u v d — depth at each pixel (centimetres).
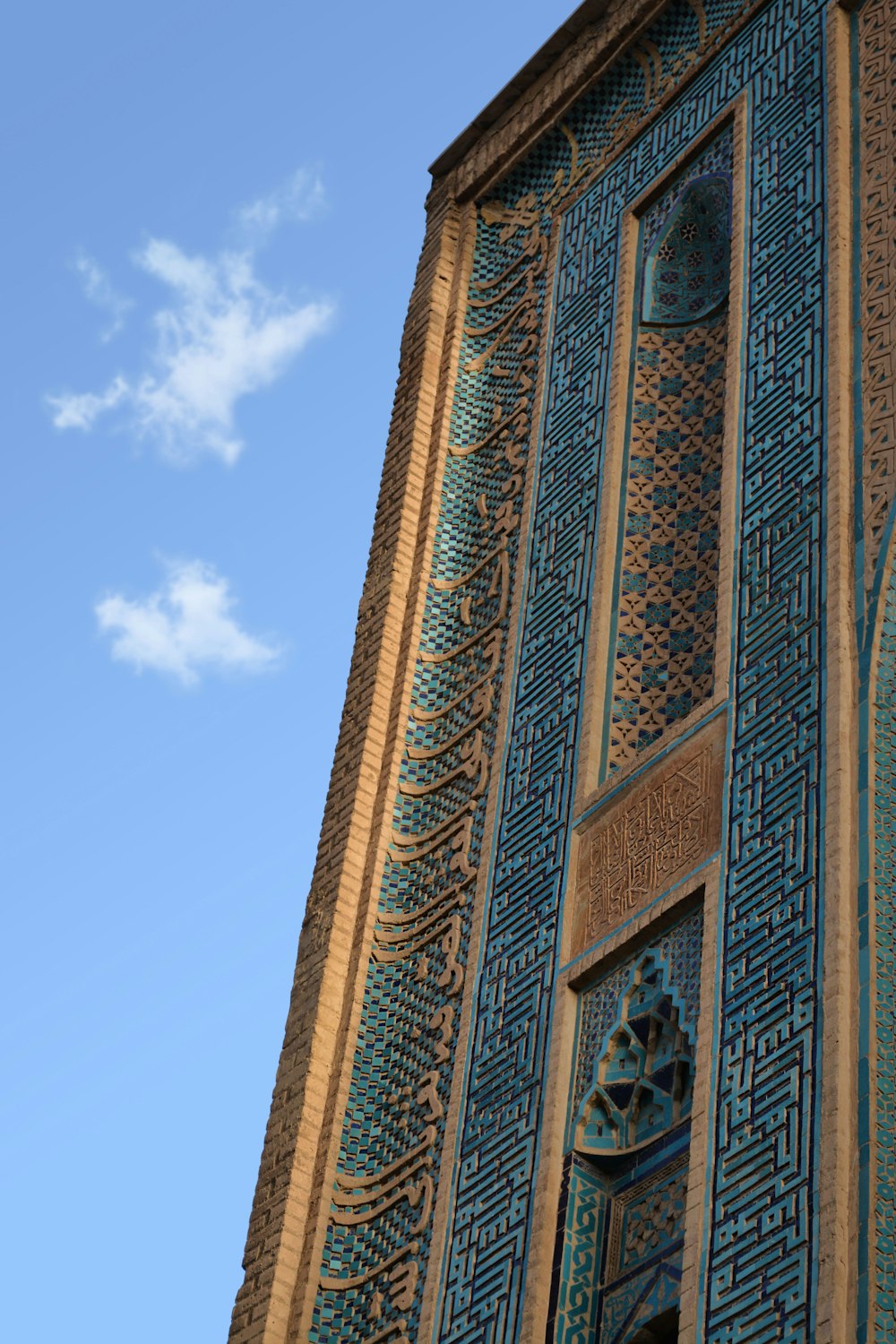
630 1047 913
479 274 1441
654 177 1283
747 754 930
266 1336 980
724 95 1253
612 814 999
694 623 1083
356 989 1097
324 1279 1002
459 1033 1018
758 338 1084
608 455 1166
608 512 1139
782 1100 801
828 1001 805
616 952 940
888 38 1131
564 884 1002
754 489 1026
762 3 1262
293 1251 1013
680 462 1155
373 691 1223
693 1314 779
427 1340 913
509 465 1279
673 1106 881
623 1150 893
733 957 868
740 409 1066
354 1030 1084
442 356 1402
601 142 1386
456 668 1213
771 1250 766
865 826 847
